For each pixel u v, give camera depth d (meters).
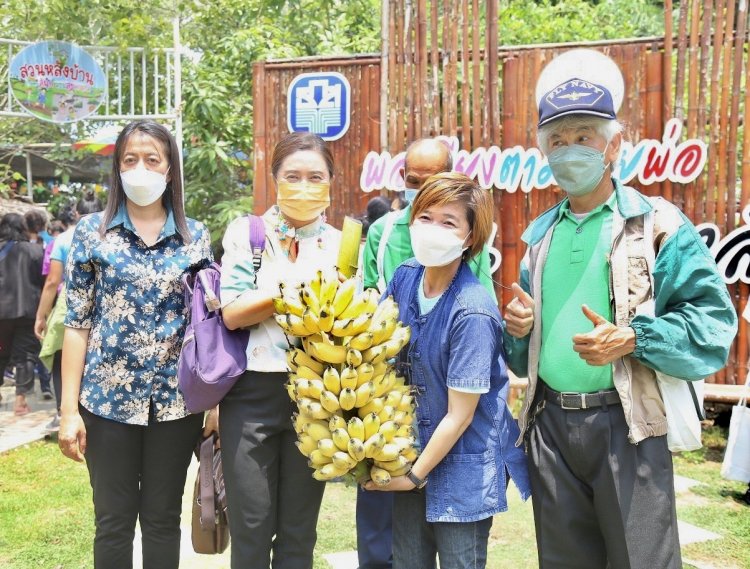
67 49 5.79
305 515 2.35
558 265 2.12
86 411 2.39
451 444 1.99
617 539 2.00
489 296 2.11
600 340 1.86
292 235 2.32
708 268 1.96
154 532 2.51
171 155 2.44
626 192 2.06
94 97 5.91
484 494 2.05
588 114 1.96
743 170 4.84
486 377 1.98
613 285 2.00
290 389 2.03
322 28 8.22
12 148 8.73
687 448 2.03
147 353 2.38
